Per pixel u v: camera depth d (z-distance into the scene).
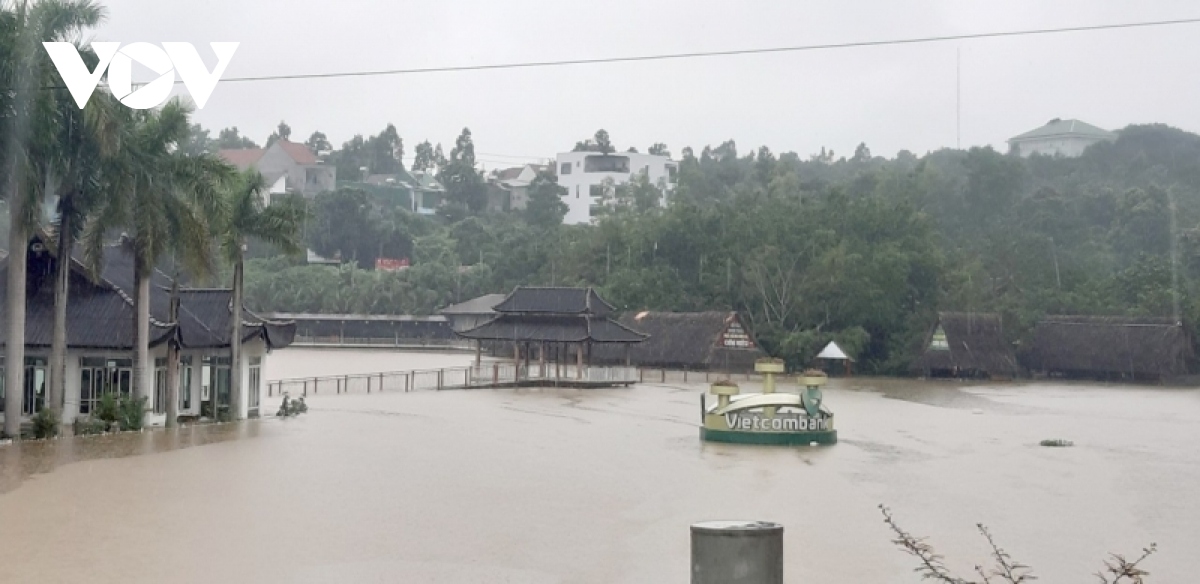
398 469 45.12
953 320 123.56
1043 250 142.88
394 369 118.94
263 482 40.78
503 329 104.50
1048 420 74.94
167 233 52.97
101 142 47.88
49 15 47.16
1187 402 93.25
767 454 53.59
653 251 144.75
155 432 54.81
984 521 36.19
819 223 137.75
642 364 124.50
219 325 62.62
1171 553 31.72
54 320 52.44
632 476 44.97
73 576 26.92
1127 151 188.38
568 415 73.62
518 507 37.12
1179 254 134.00
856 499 40.09
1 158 47.09
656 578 27.81
